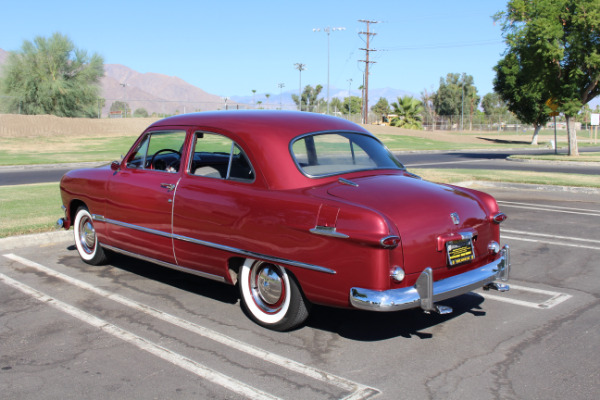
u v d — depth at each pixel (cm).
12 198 1083
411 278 396
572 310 502
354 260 386
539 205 1144
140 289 569
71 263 671
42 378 371
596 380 363
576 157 2675
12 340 437
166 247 526
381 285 381
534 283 589
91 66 5081
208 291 563
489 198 467
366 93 6456
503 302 527
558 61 2573
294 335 446
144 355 408
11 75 4806
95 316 490
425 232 402
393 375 372
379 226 375
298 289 430
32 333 451
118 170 595
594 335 441
